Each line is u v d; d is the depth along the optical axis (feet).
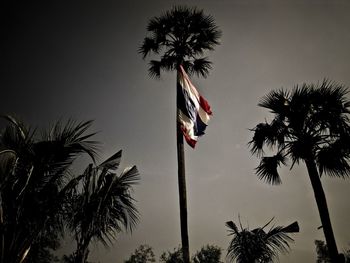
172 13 39.37
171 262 78.02
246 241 28.09
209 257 77.61
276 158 28.63
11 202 15.31
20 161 16.51
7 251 14.40
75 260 16.99
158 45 40.14
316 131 26.40
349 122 25.59
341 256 20.84
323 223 22.13
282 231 27.81
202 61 39.27
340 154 24.44
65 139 17.46
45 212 16.12
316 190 23.29
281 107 27.35
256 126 29.12
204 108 32.55
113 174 19.69
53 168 17.76
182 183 28.37
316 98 26.78
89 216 17.65
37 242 16.78
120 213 19.31
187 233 25.84
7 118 17.29
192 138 29.40
